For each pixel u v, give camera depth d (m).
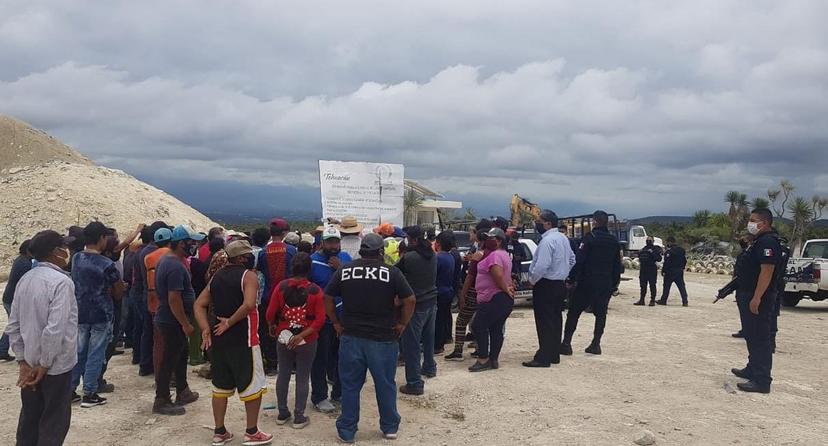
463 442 5.52
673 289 20.16
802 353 9.41
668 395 6.91
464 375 7.68
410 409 6.45
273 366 7.83
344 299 5.49
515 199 22.84
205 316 5.33
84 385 6.34
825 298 15.28
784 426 5.89
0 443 5.36
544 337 8.11
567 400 6.72
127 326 9.10
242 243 5.34
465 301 8.51
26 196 24.73
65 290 4.43
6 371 7.81
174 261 6.04
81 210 24.03
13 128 46.72
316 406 6.38
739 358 8.80
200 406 6.44
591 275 8.69
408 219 29.78
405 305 5.53
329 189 11.20
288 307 5.75
